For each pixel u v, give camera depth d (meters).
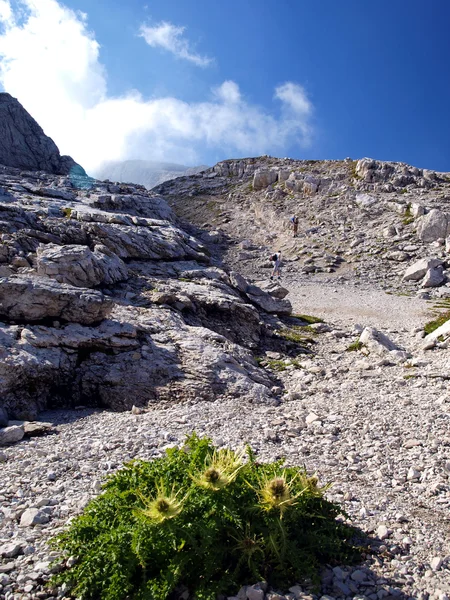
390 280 40.00
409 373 15.58
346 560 5.59
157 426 10.70
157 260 28.59
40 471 8.09
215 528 4.80
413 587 5.26
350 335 23.09
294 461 9.03
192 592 4.90
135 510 4.83
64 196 43.97
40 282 14.23
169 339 15.37
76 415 11.80
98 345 13.82
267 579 5.13
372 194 60.31
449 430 10.34
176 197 77.44
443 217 46.69
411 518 6.94
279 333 22.86
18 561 5.55
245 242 52.75
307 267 44.16
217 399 12.88
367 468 8.86
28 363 12.00
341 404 12.64
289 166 80.88
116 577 4.64
